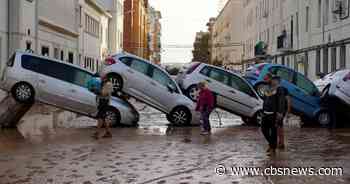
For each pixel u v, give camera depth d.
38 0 34.47
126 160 12.31
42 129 19.52
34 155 12.98
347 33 29.52
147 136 17.55
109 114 20.67
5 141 15.77
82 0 50.62
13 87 19.62
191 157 12.81
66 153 13.35
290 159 12.48
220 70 22.20
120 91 21.02
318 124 22.38
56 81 20.03
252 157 12.84
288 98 14.00
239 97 22.06
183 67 23.94
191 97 22.02
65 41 43.88
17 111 19.95
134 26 99.56
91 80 20.47
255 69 23.09
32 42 33.12
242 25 81.06
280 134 14.28
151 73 21.31
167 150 14.04
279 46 46.19
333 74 23.00
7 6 30.30
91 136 17.31
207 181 9.89
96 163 11.88
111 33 72.75
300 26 40.34
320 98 22.25
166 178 10.20
